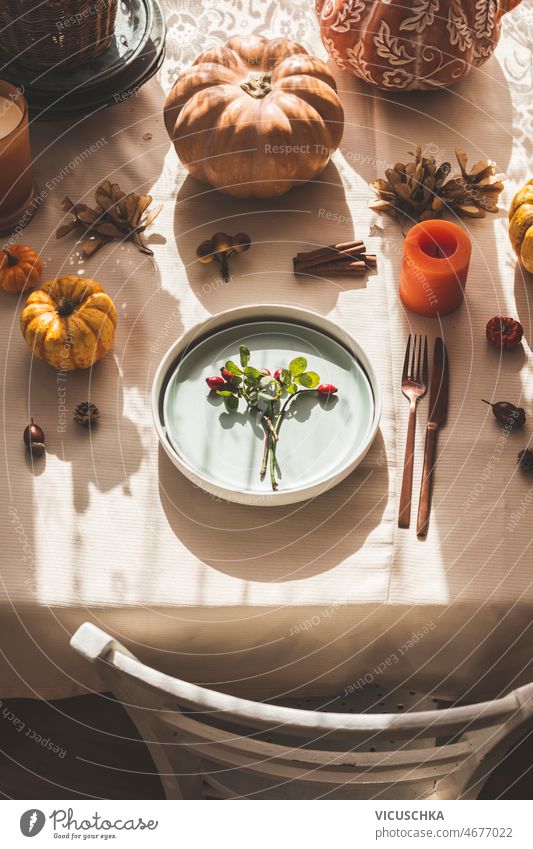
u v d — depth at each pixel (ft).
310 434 3.82
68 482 3.81
